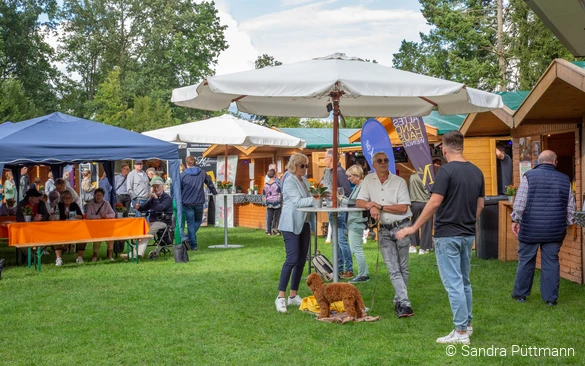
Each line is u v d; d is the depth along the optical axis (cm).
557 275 710
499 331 594
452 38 3241
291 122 3597
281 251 1250
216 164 2097
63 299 777
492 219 1088
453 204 550
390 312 678
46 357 530
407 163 1805
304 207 695
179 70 4903
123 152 1140
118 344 567
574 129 866
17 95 3891
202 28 4853
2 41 4331
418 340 562
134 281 909
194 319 660
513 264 1023
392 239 661
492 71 3052
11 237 1037
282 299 691
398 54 4703
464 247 558
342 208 671
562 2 574
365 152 1150
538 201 713
